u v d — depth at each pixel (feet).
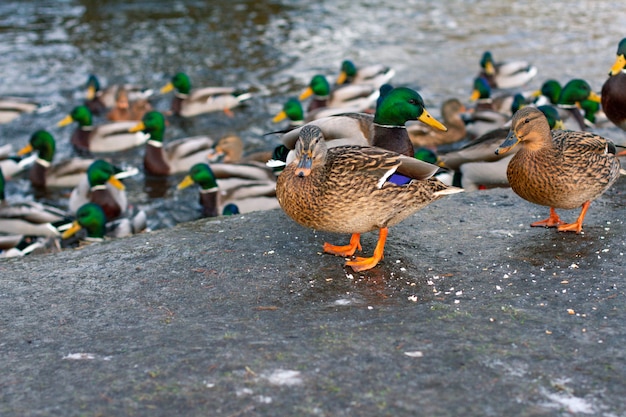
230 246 11.75
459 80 25.85
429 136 21.03
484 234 11.82
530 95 24.36
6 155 19.97
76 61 28.27
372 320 10.59
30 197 19.22
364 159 11.05
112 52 29.27
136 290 11.11
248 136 22.50
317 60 28.40
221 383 9.98
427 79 25.98
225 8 35.60
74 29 32.17
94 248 11.88
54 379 10.08
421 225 12.03
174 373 10.07
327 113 22.54
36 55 28.81
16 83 26.00
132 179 19.97
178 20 33.68
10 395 9.96
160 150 20.03
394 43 30.17
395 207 11.09
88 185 17.54
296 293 10.99
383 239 11.29
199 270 11.37
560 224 11.87
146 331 10.55
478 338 10.34
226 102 24.39
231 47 29.94
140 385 9.99
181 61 28.30
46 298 11.05
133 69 27.53
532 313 10.63
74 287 11.19
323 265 11.37
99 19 33.68
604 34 30.37
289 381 9.98
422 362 10.11
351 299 10.89
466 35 31.01
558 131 11.96
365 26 32.63
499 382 9.95
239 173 17.75
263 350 10.26
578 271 11.18
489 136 15.74
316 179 11.04
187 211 17.83
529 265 11.28
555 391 9.89
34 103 23.76
